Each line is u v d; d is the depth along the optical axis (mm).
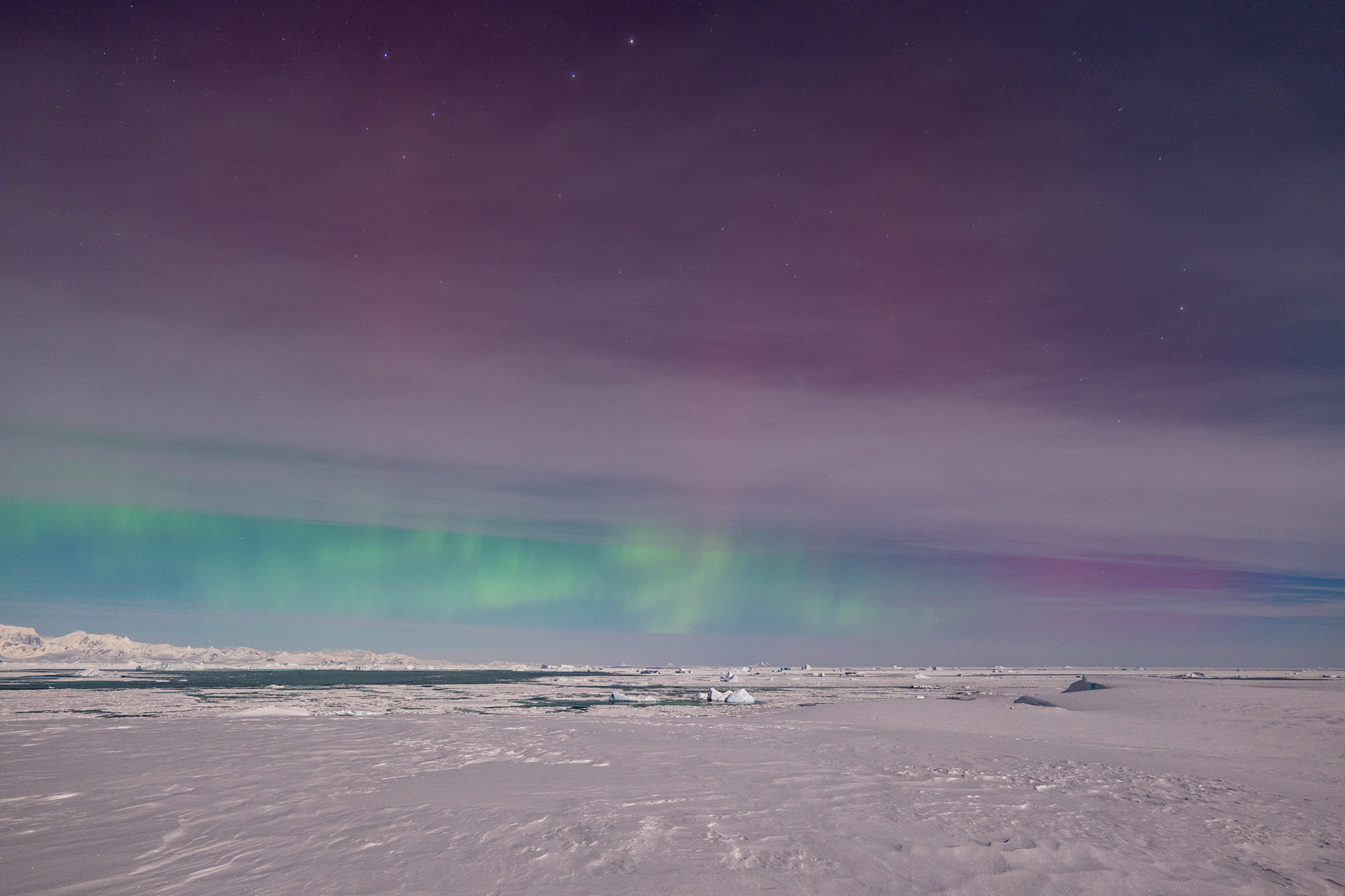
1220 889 6156
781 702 51219
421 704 41406
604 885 5777
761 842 7180
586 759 13773
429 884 5816
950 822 8391
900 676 161375
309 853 6758
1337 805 11133
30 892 5656
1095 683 47719
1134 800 10609
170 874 6125
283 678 107062
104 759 13188
